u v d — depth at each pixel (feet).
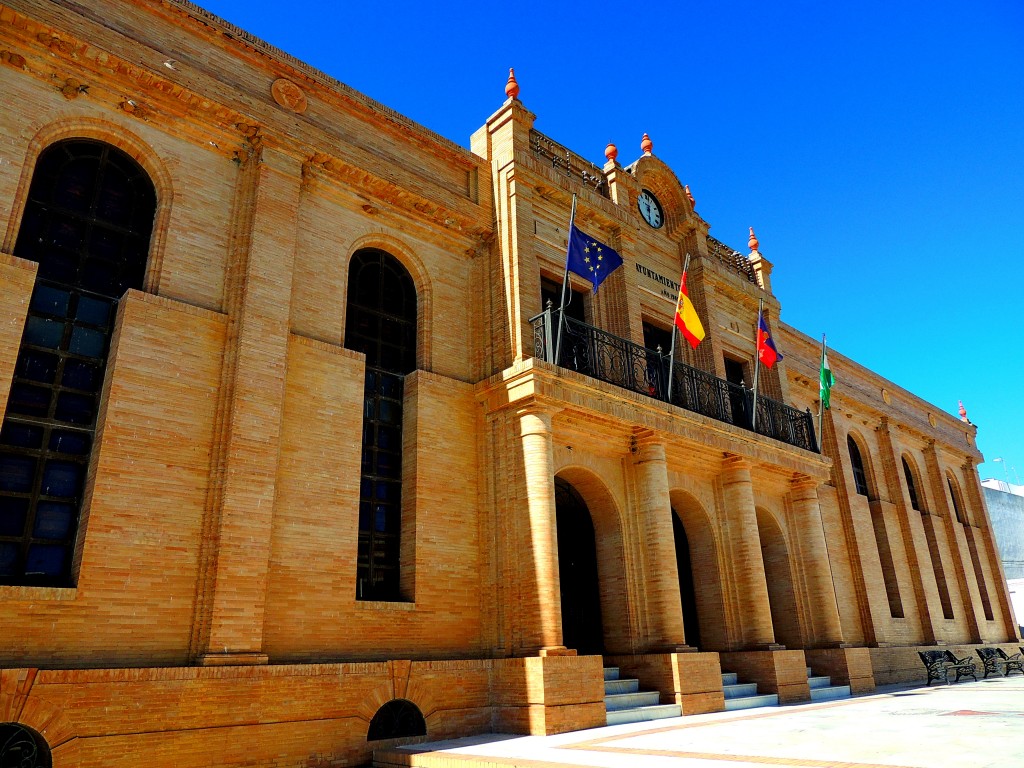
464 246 50.60
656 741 32.65
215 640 31.86
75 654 29.40
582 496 50.49
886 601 77.66
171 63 38.32
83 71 36.04
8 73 34.04
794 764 24.91
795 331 79.92
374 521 41.81
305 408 39.09
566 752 30.42
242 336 36.73
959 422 108.68
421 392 44.62
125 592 31.14
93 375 34.22
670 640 45.80
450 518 43.37
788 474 62.80
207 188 39.19
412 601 40.34
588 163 59.62
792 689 51.78
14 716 26.30
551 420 44.55
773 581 62.64
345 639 37.04
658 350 53.72
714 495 56.85
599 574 49.62
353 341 44.45
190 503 33.91
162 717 29.37
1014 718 36.14
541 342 47.21
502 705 39.37
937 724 34.88
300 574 36.40
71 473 32.48
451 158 50.90
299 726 32.89
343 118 45.52
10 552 30.19
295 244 40.70
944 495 96.37
